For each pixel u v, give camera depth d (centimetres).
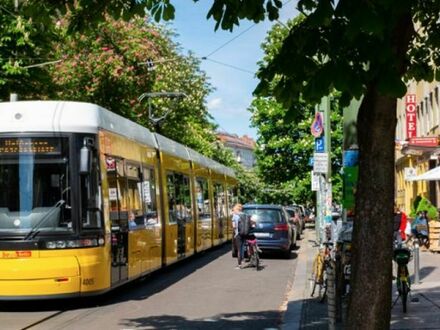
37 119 1316
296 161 4781
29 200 1293
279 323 1170
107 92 3139
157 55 3192
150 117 3278
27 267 1263
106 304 1393
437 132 3403
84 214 1308
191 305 1380
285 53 586
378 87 520
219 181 3178
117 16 779
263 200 8000
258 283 1764
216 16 632
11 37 2153
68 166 1309
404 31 570
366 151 596
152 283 1769
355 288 598
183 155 2314
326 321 1152
